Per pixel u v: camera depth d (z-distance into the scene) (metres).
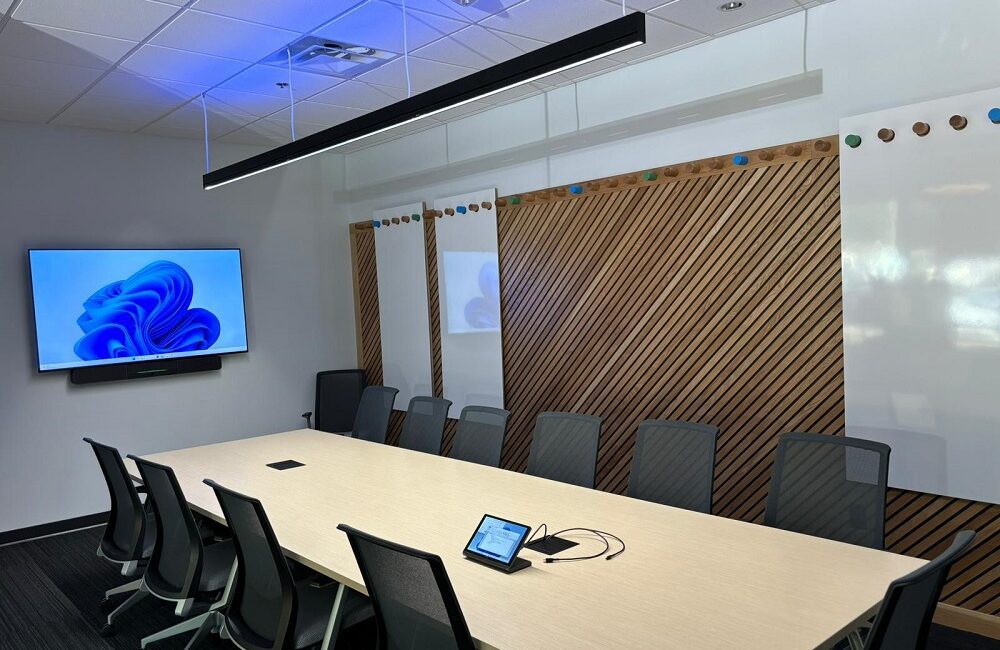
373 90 5.35
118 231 6.31
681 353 5.05
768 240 4.57
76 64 4.51
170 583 3.46
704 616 2.19
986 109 3.60
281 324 7.31
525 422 6.10
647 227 5.18
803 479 3.19
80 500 6.10
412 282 6.99
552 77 5.38
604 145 5.41
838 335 4.30
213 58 4.50
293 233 7.40
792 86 4.39
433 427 4.86
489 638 2.10
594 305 5.53
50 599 4.55
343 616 2.85
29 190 5.88
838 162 4.23
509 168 6.10
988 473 3.68
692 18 4.30
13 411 5.79
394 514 3.36
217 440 6.88
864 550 2.67
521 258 6.03
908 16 3.90
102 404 6.21
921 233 3.84
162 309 6.47
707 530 2.96
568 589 2.43
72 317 6.00
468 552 2.78
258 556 2.86
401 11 3.90
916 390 3.90
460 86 3.42
